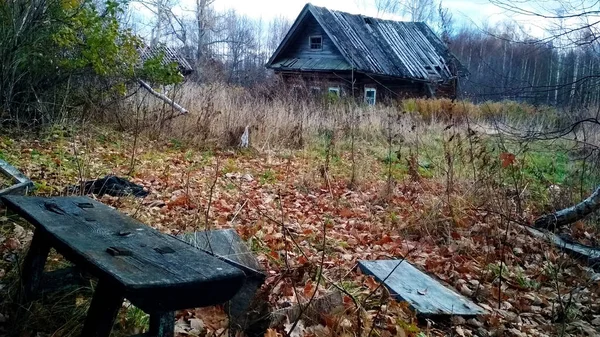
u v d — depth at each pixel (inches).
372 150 450.0
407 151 451.2
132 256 93.4
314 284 151.9
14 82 375.6
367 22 998.4
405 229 244.8
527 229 252.8
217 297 88.7
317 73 881.5
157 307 82.4
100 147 353.1
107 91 443.5
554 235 250.1
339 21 913.5
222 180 305.3
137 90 466.0
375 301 152.3
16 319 113.7
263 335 124.6
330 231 227.8
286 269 152.3
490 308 168.6
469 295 179.2
